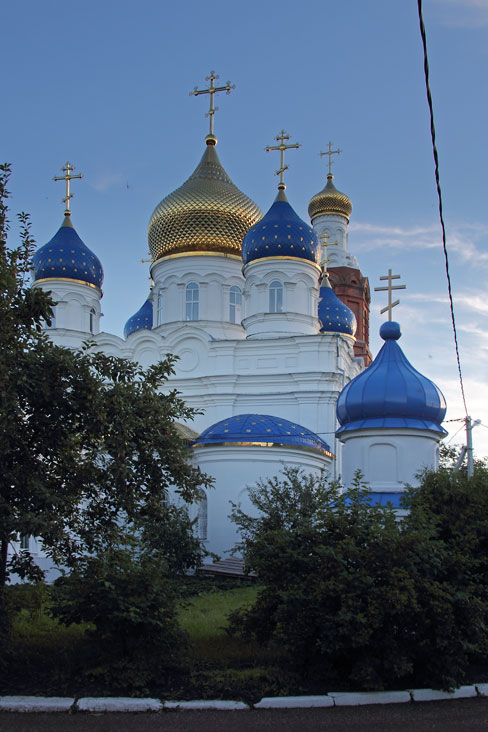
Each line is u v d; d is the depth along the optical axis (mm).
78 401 14914
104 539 16000
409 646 13906
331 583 13438
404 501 17297
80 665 13820
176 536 28453
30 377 14508
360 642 12961
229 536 32812
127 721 11711
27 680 13453
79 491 16078
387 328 29594
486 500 16969
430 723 11852
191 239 46094
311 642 13891
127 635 13828
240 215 46906
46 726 11391
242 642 16078
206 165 49000
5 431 13656
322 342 41062
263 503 27109
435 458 28391
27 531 13266
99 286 48094
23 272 16031
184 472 16125
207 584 26875
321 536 14836
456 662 13867
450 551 14930
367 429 27875
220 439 33781
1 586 14664
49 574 31766
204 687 13164
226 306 46094
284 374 40844
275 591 14750
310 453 34281
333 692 13203
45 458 16016
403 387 27984
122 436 14922
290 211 45094
